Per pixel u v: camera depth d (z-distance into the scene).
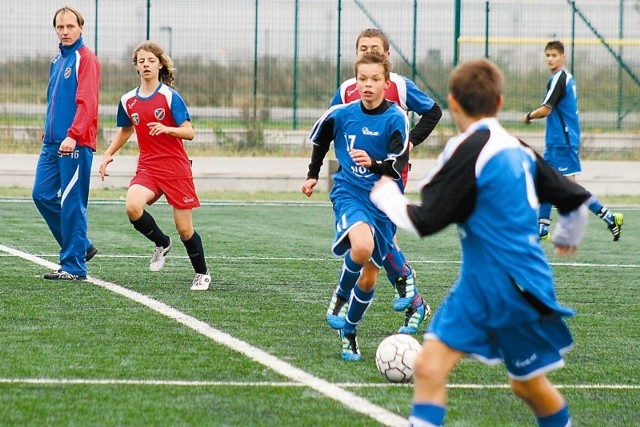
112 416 12.49
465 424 12.52
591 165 49.44
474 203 10.38
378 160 16.16
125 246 29.25
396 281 18.14
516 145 10.57
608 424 12.70
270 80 54.97
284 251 29.14
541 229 33.44
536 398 10.93
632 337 18.22
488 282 10.32
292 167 48.47
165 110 21.67
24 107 54.12
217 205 41.75
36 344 16.41
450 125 53.97
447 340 10.42
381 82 16.03
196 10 54.12
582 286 24.19
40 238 30.50
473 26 54.66
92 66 22.11
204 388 13.90
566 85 33.28
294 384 14.20
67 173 22.44
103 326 17.95
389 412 12.84
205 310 19.78
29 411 12.62
